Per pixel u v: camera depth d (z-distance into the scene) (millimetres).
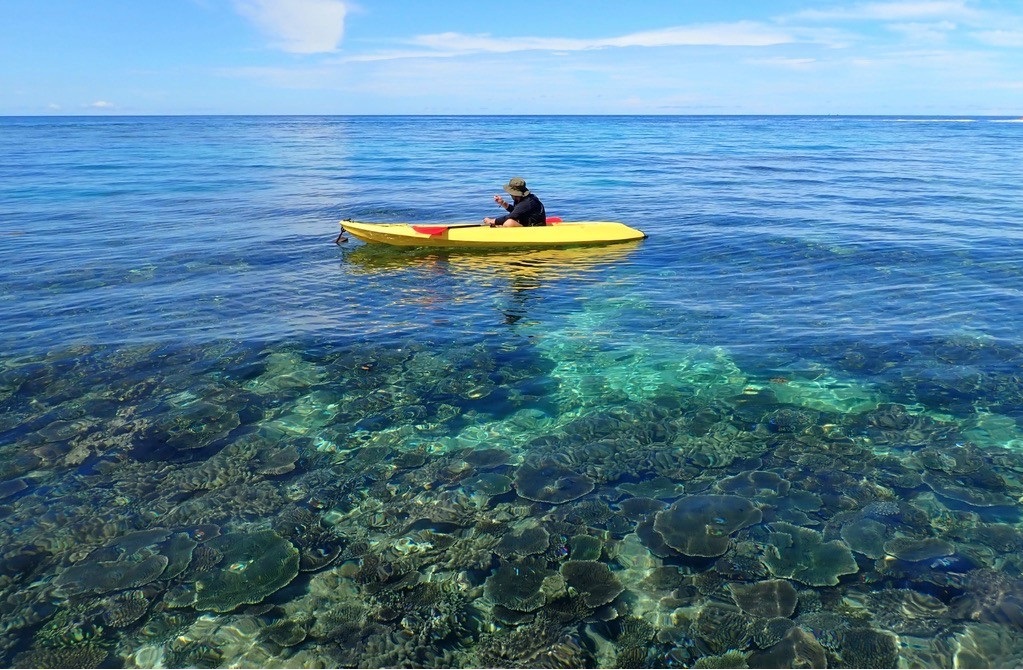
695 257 9836
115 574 3238
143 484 3988
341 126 92500
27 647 2812
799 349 6023
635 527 3588
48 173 21891
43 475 4055
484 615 2994
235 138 50438
